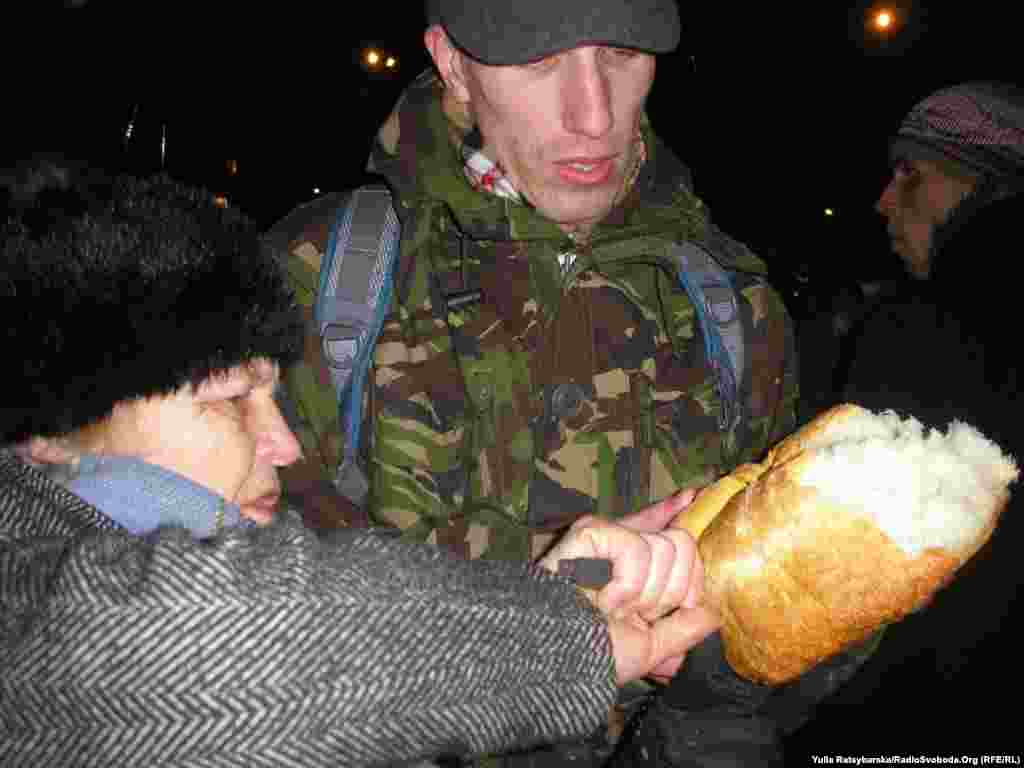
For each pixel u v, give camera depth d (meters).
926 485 0.85
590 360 1.32
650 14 1.21
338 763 0.67
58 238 0.77
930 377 1.71
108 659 0.65
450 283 1.33
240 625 0.67
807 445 0.99
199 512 0.81
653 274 1.41
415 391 1.26
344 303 1.27
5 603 0.68
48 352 0.75
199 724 0.65
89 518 0.75
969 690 1.72
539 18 1.17
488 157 1.36
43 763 0.65
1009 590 1.66
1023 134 1.99
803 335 3.48
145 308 0.77
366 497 1.27
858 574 0.85
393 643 0.70
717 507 1.00
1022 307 1.63
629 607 0.87
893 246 2.32
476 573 0.79
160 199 0.85
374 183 1.44
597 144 1.25
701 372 1.37
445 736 0.72
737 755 1.06
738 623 0.91
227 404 0.86
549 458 1.28
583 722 0.77
